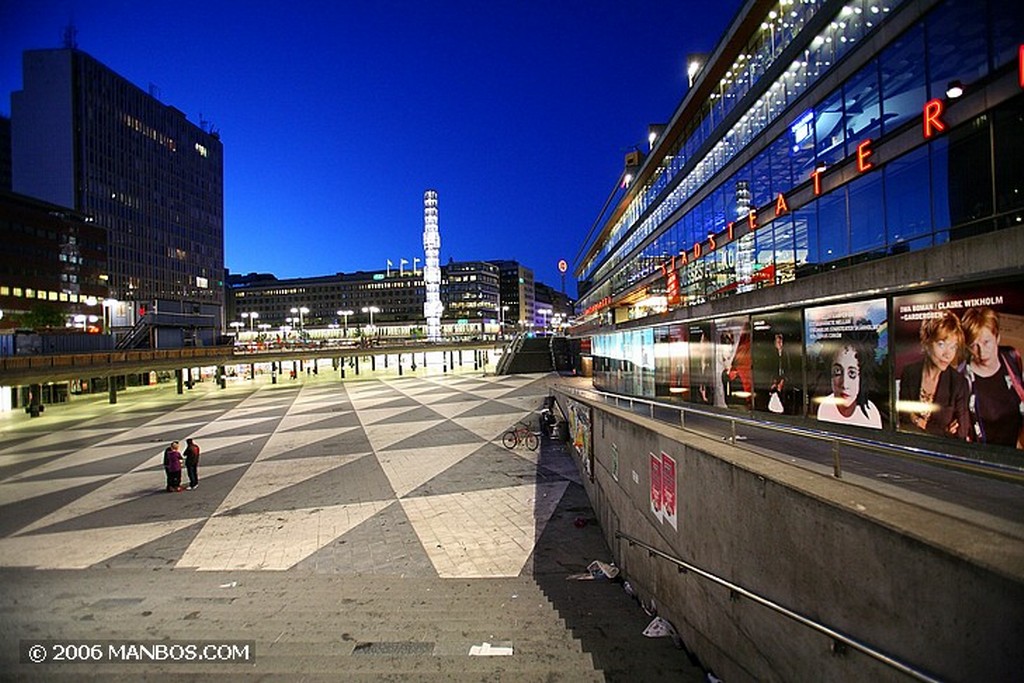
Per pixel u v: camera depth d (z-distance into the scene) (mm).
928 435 9898
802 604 3971
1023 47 9688
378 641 5992
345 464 19141
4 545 11906
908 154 12438
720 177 23359
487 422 27281
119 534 12406
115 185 114875
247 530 12469
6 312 71312
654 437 7457
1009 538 2840
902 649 3070
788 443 10242
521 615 7164
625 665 5457
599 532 11742
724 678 5137
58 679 5094
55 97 105750
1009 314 8461
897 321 10586
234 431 27531
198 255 140375
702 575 5188
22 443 25938
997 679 2523
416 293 169750
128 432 28312
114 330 55656
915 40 12094
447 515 13180
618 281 48438
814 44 16062
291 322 176000
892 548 3135
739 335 16531
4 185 111875
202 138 144500
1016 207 10000
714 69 23391
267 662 5402
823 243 15789
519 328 173625
